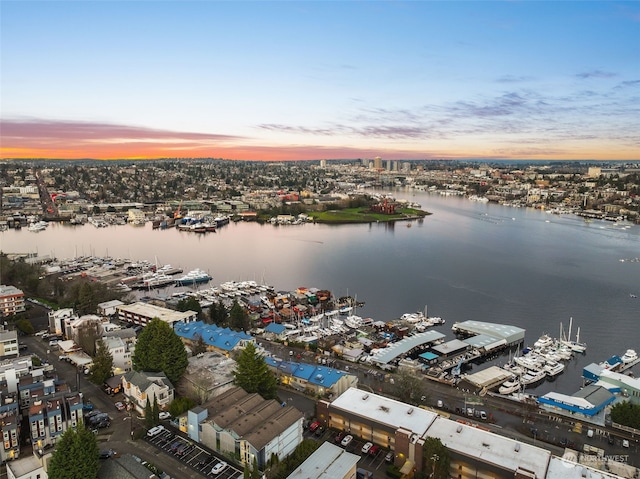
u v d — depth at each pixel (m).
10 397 98.88
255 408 98.25
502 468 80.50
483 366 155.62
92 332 141.50
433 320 196.38
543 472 79.31
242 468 87.31
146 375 111.81
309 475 79.56
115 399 112.75
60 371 127.75
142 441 95.50
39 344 146.88
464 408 115.62
